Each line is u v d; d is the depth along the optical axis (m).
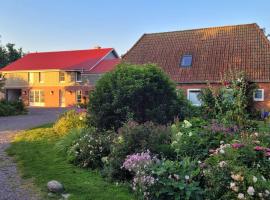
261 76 24.58
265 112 21.97
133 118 10.71
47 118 23.56
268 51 25.88
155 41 30.75
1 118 24.00
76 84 44.59
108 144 8.91
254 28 27.84
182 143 7.53
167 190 6.00
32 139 13.05
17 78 48.56
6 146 11.76
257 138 7.19
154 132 8.09
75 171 8.38
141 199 6.22
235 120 9.83
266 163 6.15
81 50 50.91
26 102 47.91
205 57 27.58
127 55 30.28
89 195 6.57
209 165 6.21
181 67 27.75
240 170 5.68
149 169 6.35
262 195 5.34
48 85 46.53
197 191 5.91
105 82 11.53
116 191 6.91
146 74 11.48
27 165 8.88
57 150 10.50
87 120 11.92
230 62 26.33
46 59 50.22
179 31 30.73
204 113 12.37
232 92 11.37
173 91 11.88
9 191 6.77
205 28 29.91
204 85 26.06
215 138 7.54
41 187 7.01
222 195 5.69
